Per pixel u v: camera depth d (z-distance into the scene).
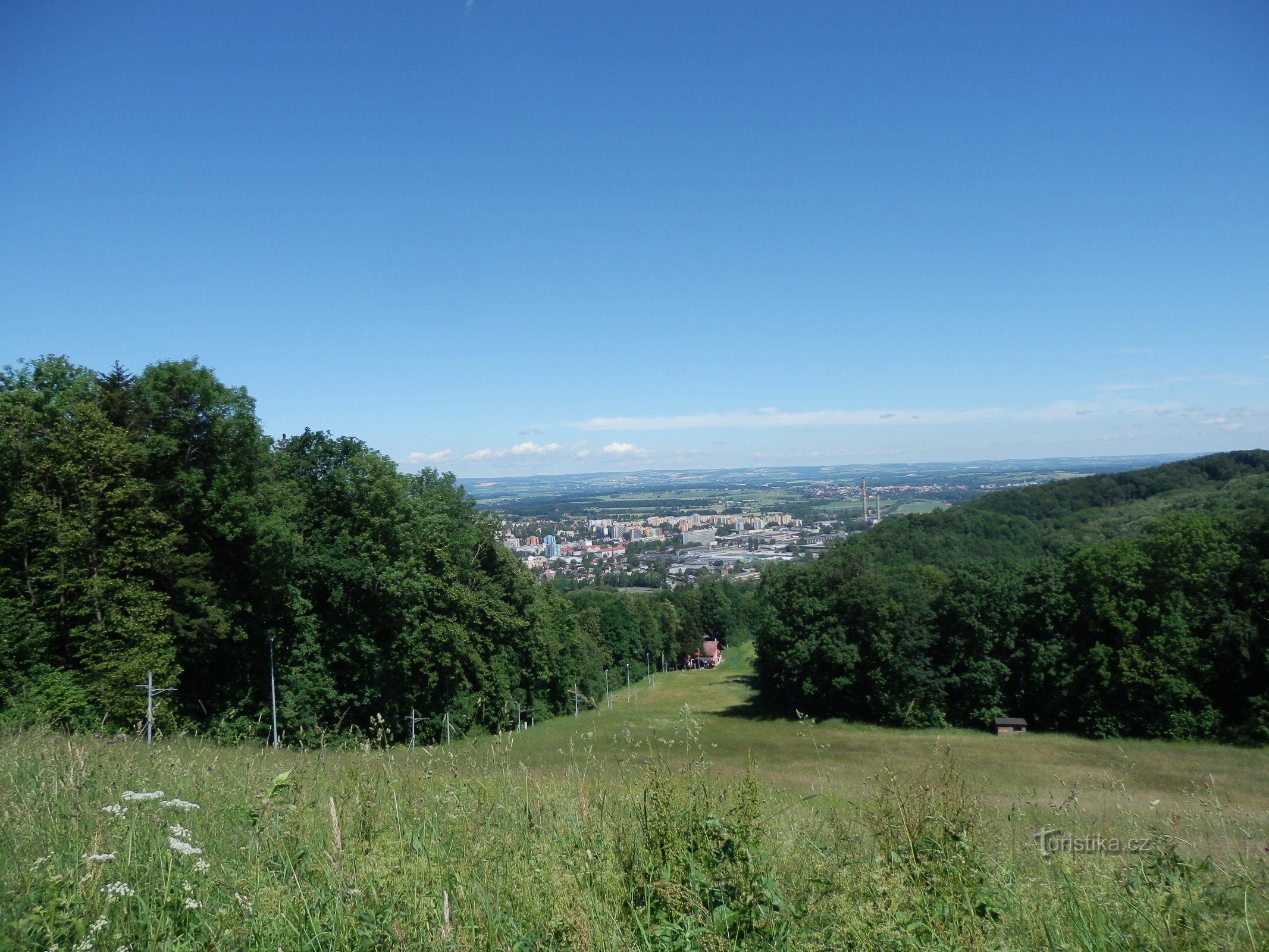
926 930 3.20
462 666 33.91
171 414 22.70
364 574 28.02
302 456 30.02
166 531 22.16
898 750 22.53
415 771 5.63
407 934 2.93
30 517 19.38
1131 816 5.10
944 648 41.66
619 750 5.98
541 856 3.74
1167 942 3.13
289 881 3.43
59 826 3.97
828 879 3.39
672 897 3.17
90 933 2.82
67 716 17.27
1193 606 33.28
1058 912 3.44
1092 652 35.22
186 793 5.06
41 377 21.81
